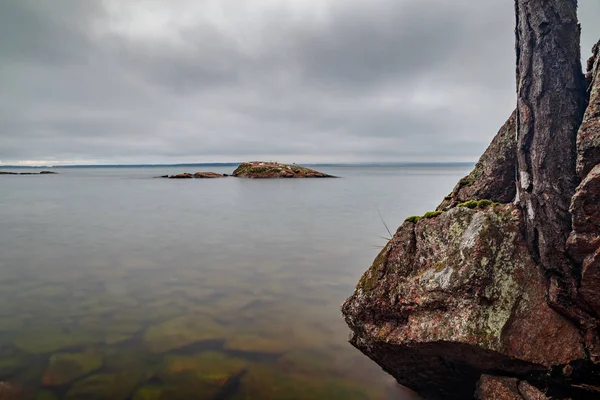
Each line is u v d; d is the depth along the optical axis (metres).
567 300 4.36
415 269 5.57
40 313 9.23
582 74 4.68
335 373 6.74
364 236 19.55
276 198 41.53
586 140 4.05
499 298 4.63
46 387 6.17
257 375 6.62
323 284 11.67
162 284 11.53
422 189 54.28
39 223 24.09
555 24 4.51
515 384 4.57
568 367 4.29
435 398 5.98
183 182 75.19
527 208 4.72
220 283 11.66
